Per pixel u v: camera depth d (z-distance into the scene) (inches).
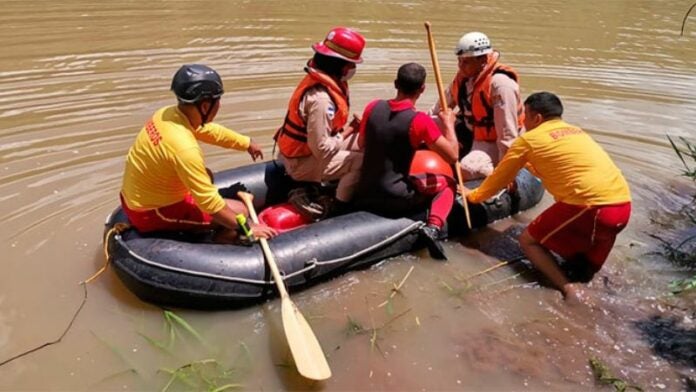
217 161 189.3
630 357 121.2
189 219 134.7
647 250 155.4
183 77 121.7
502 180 144.3
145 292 128.4
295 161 151.1
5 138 193.2
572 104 243.8
